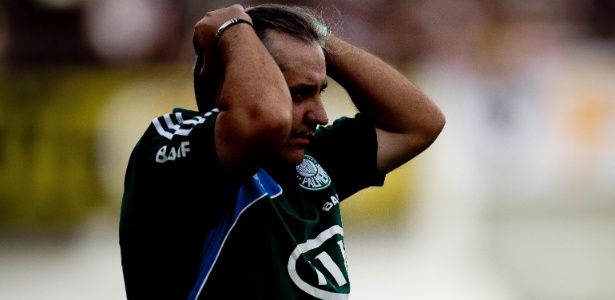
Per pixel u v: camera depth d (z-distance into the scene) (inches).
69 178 1001.5
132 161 314.0
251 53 297.1
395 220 1000.2
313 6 1122.0
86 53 1112.2
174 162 293.0
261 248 309.6
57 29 1109.1
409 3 1165.1
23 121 1004.6
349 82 372.8
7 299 984.9
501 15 1181.7
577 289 1010.7
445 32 1169.4
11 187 1000.9
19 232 1003.3
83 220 999.6
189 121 302.7
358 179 374.6
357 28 1146.0
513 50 1137.4
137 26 1136.2
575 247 1010.7
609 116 1040.8
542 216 1025.5
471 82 1044.5
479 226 1007.0
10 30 1095.0
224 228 305.7
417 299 972.6
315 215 338.3
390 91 371.9
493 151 1026.7
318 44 318.3
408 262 989.2
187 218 298.4
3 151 1003.3
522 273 992.9
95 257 994.7
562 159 1030.4
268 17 314.7
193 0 1147.9
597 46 1119.0
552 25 1175.0
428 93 1041.5
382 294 975.0
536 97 1047.6
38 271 995.3
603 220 1019.9
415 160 1008.2
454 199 1009.5
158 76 1008.2
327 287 318.7
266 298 306.7
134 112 1003.3
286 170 333.1
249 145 284.2
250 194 311.7
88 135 1000.9
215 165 289.0
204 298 302.7
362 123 378.9
